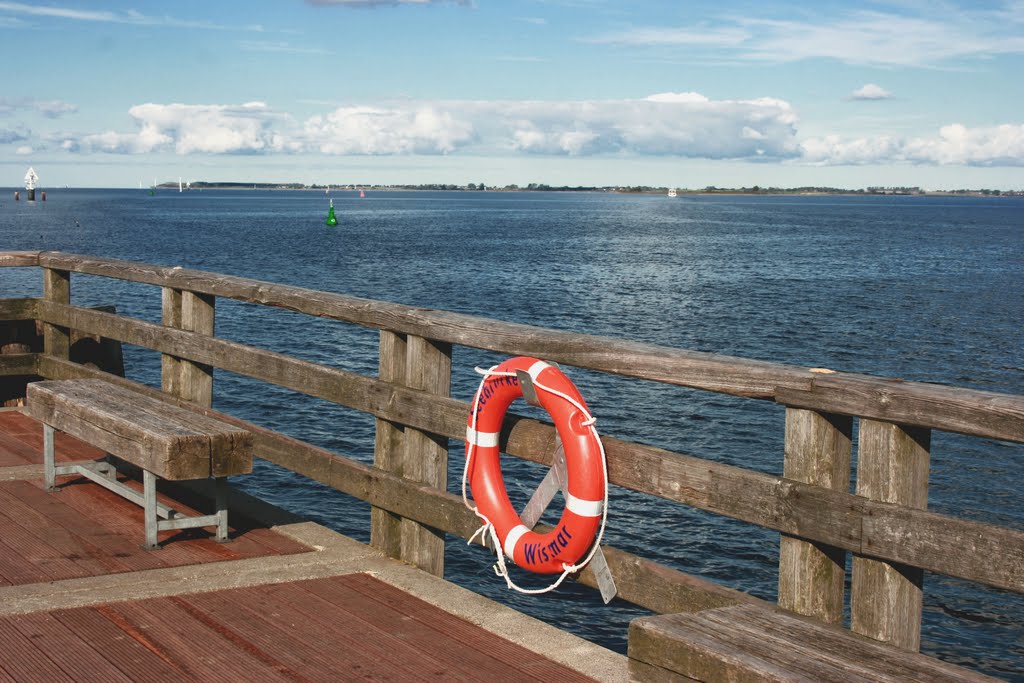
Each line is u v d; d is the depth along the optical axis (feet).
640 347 11.84
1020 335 101.04
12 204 604.49
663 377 11.44
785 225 412.36
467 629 12.44
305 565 14.80
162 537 16.05
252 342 83.87
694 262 193.36
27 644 11.58
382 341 15.78
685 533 40.22
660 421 59.16
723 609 9.64
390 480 15.26
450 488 44.37
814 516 10.00
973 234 351.46
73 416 17.03
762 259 205.26
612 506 43.09
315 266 169.78
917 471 9.66
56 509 17.35
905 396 9.20
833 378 9.87
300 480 45.19
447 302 121.29
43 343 26.61
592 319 107.76
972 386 76.38
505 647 11.90
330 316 16.40
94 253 190.39
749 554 38.29
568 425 12.04
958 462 52.54
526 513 13.09
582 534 11.93
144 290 124.88
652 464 11.67
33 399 18.47
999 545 8.57
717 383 10.88
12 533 15.97
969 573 8.79
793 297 132.36
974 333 101.96
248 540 16.03
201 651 11.52
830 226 407.85
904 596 9.64
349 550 15.61
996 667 30.60
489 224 388.78
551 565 12.44
